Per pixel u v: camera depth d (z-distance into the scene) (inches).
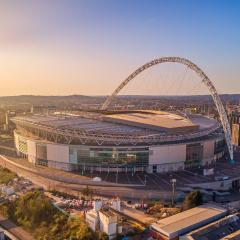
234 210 6259.8
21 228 6033.5
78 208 6491.1
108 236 5315.0
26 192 7490.2
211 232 5177.2
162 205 6594.5
